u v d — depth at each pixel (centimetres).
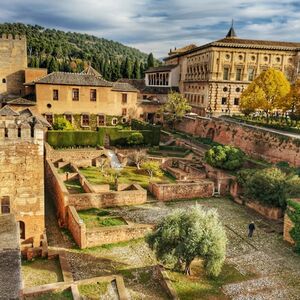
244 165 4812
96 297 1925
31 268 2364
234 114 7519
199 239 2167
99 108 6656
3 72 6950
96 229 2783
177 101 7675
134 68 13625
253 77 8038
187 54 9431
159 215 3397
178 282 2209
